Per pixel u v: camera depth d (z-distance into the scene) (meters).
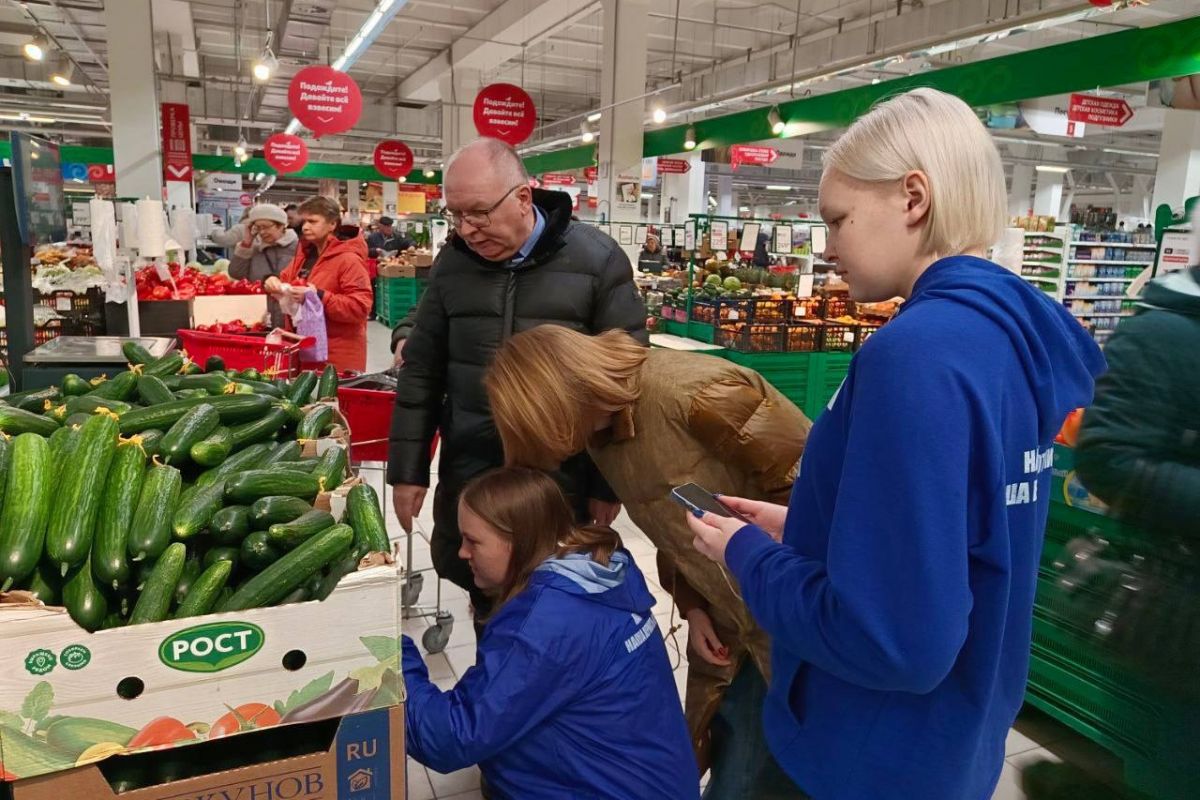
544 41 15.94
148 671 1.12
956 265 1.02
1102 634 1.92
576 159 15.48
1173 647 1.72
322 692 1.21
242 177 31.80
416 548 4.24
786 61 14.50
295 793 1.22
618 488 1.78
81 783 1.12
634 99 11.31
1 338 3.88
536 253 2.20
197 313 4.78
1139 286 4.42
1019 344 0.98
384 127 22.75
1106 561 2.02
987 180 1.04
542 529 1.64
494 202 2.06
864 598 0.92
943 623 0.89
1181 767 1.72
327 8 11.46
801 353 6.63
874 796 1.09
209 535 1.40
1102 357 1.13
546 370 1.58
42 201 3.05
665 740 1.67
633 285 2.36
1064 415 1.04
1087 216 17.27
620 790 1.63
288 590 1.26
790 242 7.57
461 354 2.28
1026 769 2.52
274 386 2.23
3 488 1.29
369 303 4.86
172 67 17.66
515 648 1.54
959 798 1.06
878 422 0.93
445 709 1.55
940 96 1.06
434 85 18.91
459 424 2.30
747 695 1.84
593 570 1.62
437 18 14.86
